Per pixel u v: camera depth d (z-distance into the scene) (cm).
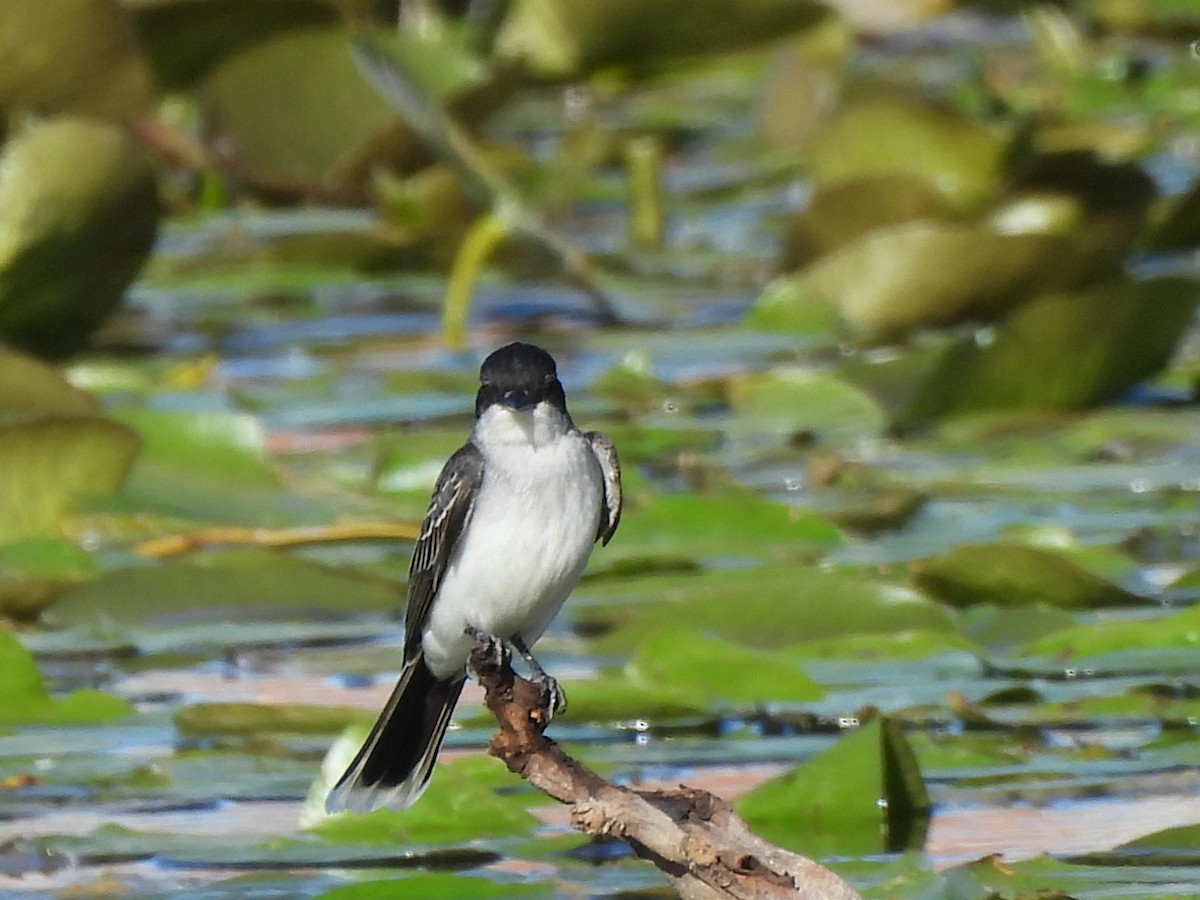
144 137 2233
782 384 1652
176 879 873
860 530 1364
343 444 1570
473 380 1725
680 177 2595
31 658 1085
